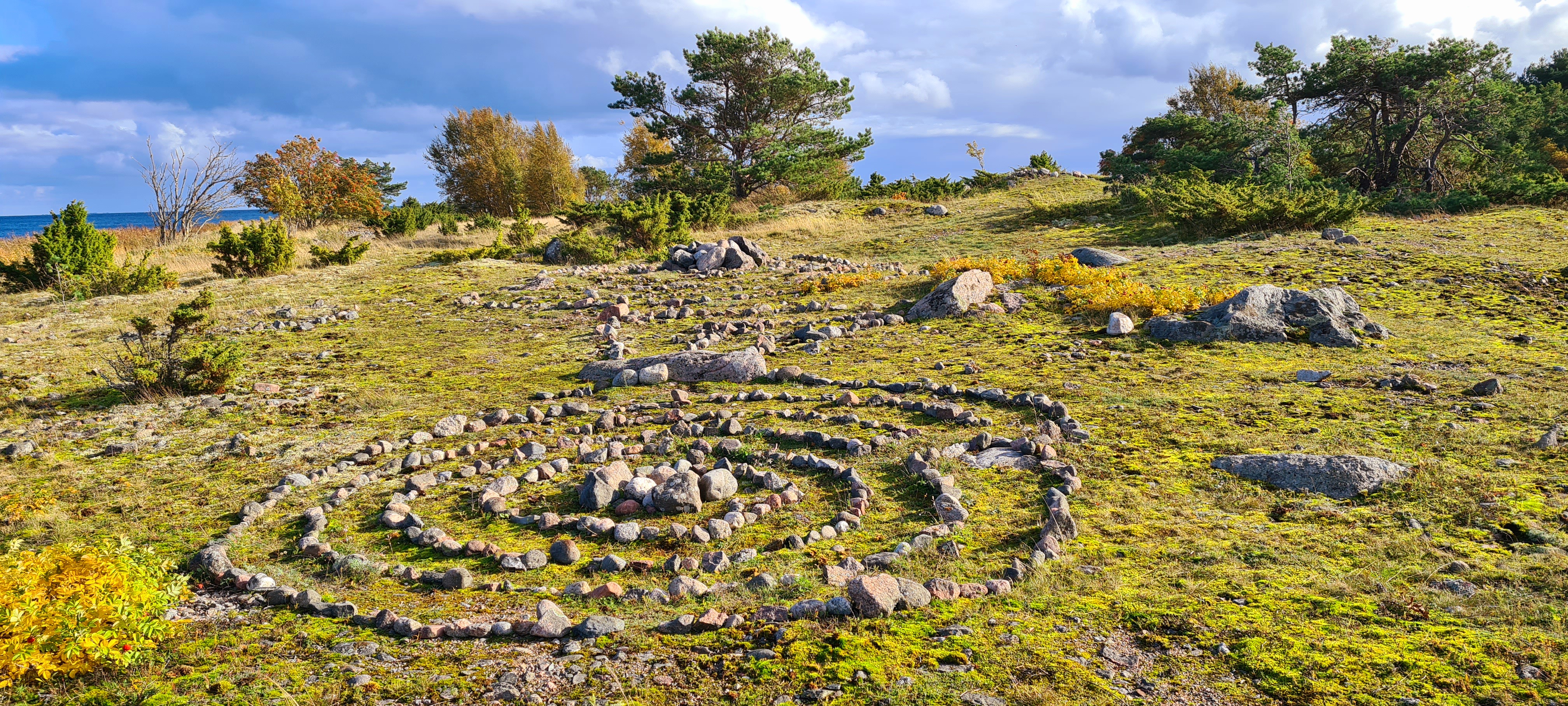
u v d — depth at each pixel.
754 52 36.91
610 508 5.93
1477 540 4.77
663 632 4.00
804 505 5.95
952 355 10.56
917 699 3.31
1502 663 3.46
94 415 8.73
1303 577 4.43
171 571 4.84
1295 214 19.47
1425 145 29.95
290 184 35.09
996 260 15.70
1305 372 8.56
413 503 6.13
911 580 4.36
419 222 31.88
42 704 3.44
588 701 3.39
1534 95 30.62
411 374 10.48
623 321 13.73
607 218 24.58
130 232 30.19
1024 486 6.02
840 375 9.71
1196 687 3.41
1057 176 39.28
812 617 4.07
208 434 8.01
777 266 19.38
